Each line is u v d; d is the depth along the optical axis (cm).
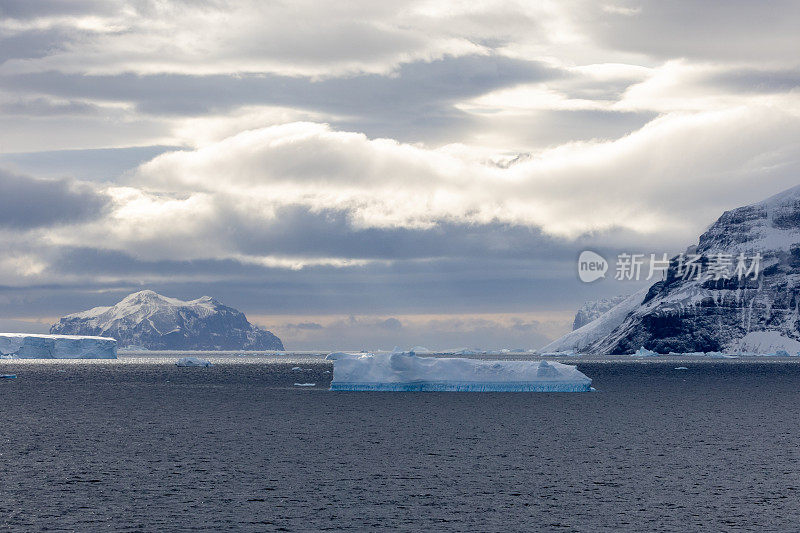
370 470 7619
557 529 5397
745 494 6481
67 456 8525
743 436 10469
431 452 8881
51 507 5994
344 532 5325
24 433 10731
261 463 8050
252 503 6141
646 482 7006
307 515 5766
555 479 7144
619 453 8819
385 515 5766
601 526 5469
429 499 6291
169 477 7219
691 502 6178
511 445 9488
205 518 5672
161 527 5434
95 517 5694
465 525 5494
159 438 10156
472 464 8000
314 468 7731
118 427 11550
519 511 5888
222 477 7225
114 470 7594
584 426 11725
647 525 5491
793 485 6850
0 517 5688
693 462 8138
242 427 11538
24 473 7419
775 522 5556
